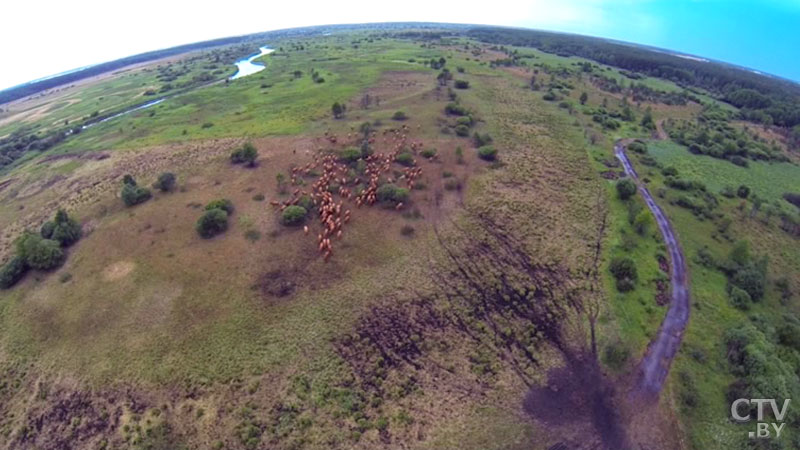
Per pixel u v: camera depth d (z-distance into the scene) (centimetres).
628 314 5653
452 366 4928
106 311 5638
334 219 7131
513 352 5125
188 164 9312
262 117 12188
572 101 13700
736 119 14362
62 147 11562
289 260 6325
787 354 5234
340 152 9519
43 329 5512
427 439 4250
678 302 5922
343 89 14600
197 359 4944
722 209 8288
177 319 5447
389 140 10144
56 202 8488
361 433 4278
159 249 6650
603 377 4875
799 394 4675
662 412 4531
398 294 5809
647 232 7244
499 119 11694
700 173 9825
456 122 11219
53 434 4447
